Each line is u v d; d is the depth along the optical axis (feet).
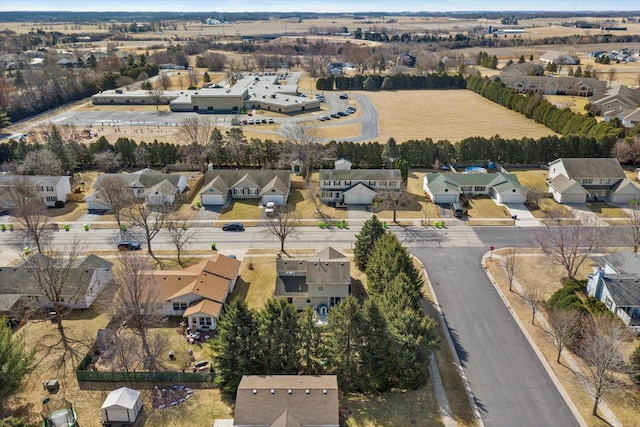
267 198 294.25
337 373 156.15
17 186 265.34
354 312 147.64
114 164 345.51
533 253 237.25
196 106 556.10
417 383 153.28
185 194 302.45
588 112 458.50
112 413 138.10
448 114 528.63
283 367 151.84
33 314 190.29
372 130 464.24
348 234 258.57
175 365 162.91
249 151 354.54
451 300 199.93
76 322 186.09
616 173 300.20
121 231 261.85
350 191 295.28
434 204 295.89
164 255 236.22
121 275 200.64
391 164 349.61
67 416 137.08
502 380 157.28
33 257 201.77
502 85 583.17
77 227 267.80
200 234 259.19
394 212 273.13
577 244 207.10
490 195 308.40
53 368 160.76
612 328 155.33
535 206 290.97
